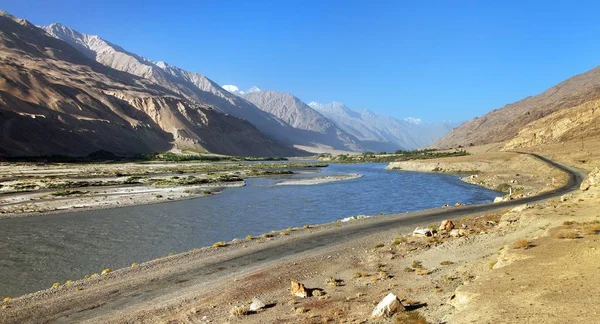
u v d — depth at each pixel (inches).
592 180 1571.1
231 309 655.8
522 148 5777.6
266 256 1058.7
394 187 3157.0
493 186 3053.6
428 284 689.0
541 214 1107.9
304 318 584.1
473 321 448.5
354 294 693.3
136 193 2701.8
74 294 801.6
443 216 1547.7
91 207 2137.1
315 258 995.9
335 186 3284.9
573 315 412.8
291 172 4896.7
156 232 1556.3
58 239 1439.5
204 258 1059.3
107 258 1200.8
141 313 677.3
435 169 4992.6
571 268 568.7
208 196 2635.3
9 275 1044.5
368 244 1120.8
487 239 972.6
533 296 484.4
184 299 740.7
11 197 2463.1
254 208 2142.0
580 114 5895.7
